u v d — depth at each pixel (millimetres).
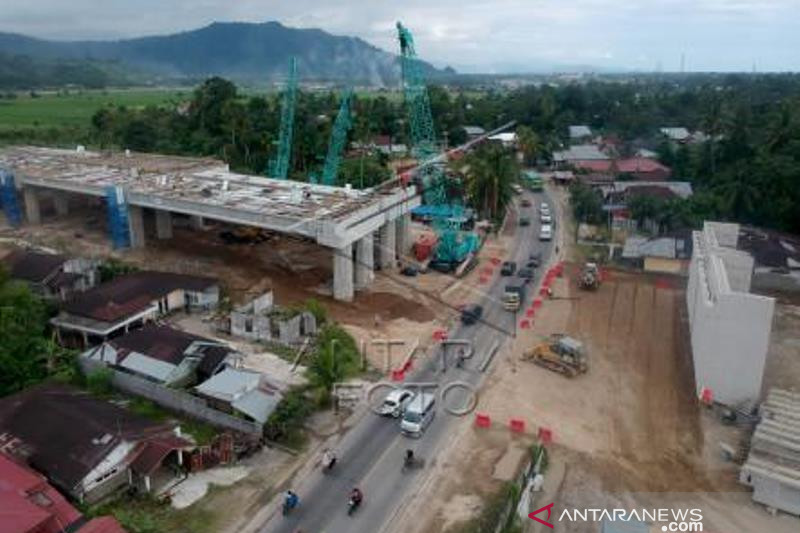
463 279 73438
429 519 35500
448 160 110125
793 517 36469
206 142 133000
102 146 138000
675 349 56781
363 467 39938
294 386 47688
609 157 133750
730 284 56500
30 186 90188
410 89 80438
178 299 61844
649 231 92188
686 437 43844
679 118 175625
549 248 85125
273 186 81875
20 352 48094
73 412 39812
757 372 45469
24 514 30641
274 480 38594
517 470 39688
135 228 79375
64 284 63062
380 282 71938
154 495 36656
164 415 44844
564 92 195375
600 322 62000
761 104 154625
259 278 70750
